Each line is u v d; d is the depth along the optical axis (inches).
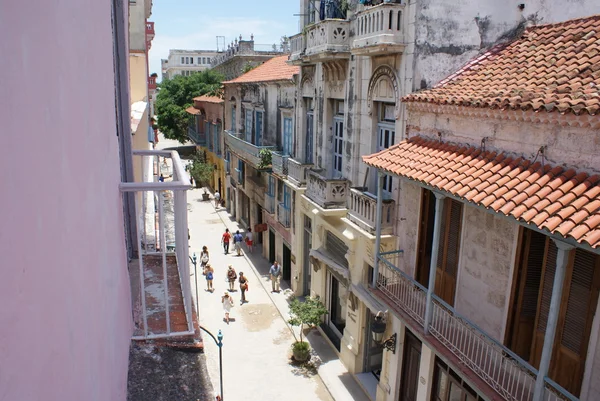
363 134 564.1
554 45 401.1
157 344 182.2
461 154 375.9
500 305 354.0
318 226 708.0
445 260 419.2
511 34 484.7
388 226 492.1
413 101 433.4
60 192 74.8
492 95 356.5
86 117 100.5
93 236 103.2
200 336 187.6
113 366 125.3
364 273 569.6
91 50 110.0
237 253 1089.4
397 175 397.4
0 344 50.2
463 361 342.6
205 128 1808.6
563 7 478.9
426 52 453.7
